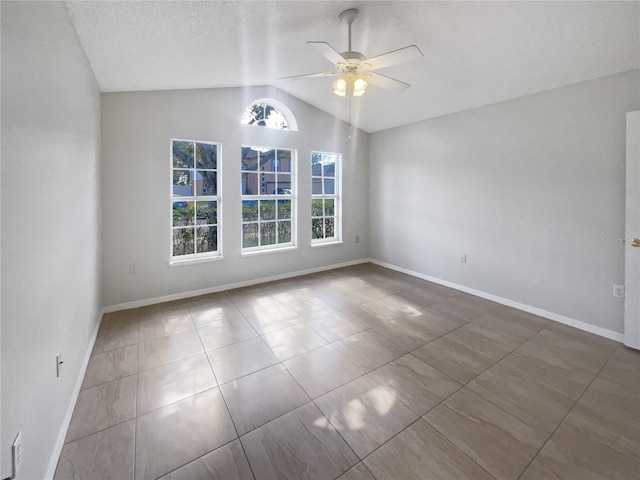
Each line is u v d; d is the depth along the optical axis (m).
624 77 2.56
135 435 1.64
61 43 1.70
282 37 2.63
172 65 2.85
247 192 4.31
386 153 5.07
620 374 2.20
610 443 1.60
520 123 3.28
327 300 3.68
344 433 1.66
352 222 5.33
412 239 4.71
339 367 2.29
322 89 4.01
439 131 4.18
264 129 4.20
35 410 1.25
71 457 1.49
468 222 3.89
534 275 3.26
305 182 4.69
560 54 2.49
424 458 1.50
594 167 2.77
